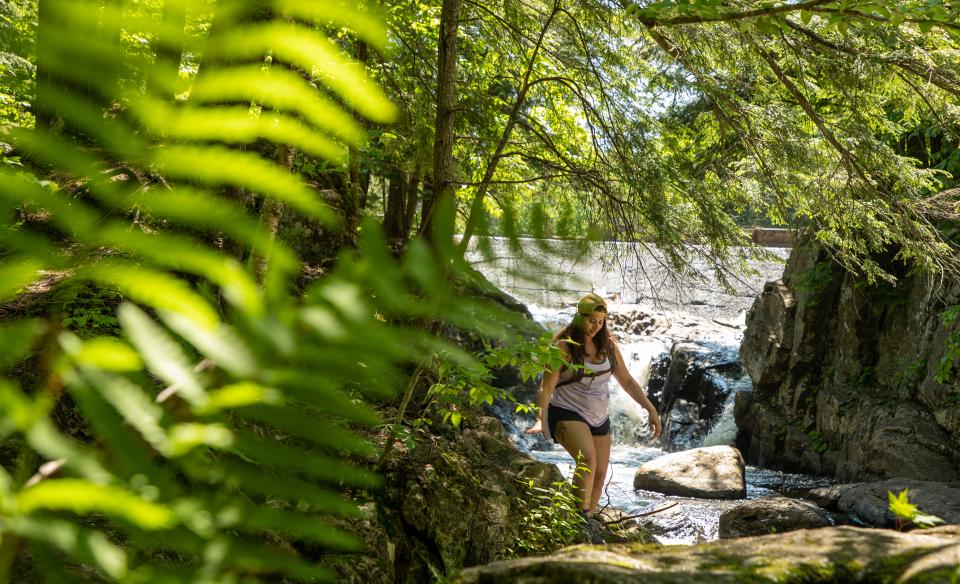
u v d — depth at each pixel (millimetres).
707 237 6688
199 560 583
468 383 4172
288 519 506
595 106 7078
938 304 10344
